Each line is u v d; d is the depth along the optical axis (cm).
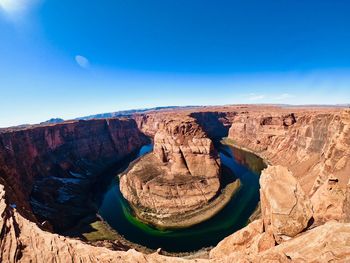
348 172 4572
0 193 3030
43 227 3559
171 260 2619
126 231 6419
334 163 5297
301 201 3147
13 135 8944
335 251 2077
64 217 7106
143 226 6669
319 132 9319
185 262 2609
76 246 2412
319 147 8975
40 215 6731
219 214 6888
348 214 3203
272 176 3550
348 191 3403
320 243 2314
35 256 2195
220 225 6316
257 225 3734
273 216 3073
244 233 3703
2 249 2189
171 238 5919
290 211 3031
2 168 5006
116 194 9269
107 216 7419
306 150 9919
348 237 2208
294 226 2947
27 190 7594
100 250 2491
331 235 2300
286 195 3198
